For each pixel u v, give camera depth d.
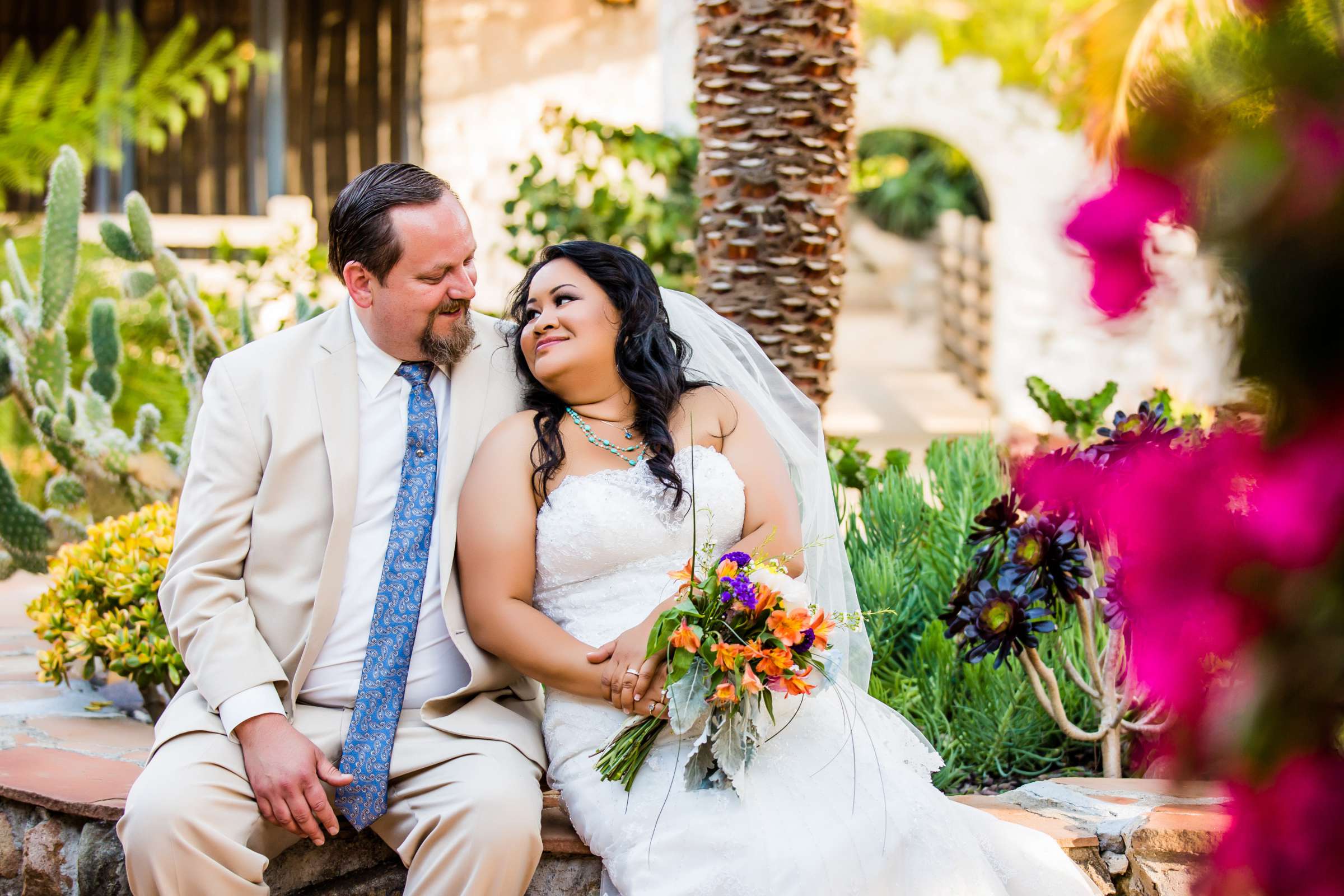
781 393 3.08
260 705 2.34
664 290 2.99
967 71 10.17
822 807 2.29
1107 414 3.70
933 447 4.29
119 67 7.64
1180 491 0.55
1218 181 0.51
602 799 2.37
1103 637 3.54
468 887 2.23
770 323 4.03
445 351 2.59
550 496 2.58
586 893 2.44
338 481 2.51
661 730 2.38
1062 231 0.55
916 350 15.48
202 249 8.36
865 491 3.98
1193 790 0.57
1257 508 0.52
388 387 2.62
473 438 2.63
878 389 12.97
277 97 8.52
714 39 4.03
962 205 16.41
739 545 2.60
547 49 8.39
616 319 2.67
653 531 2.53
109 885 2.50
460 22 8.38
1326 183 0.48
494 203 8.42
